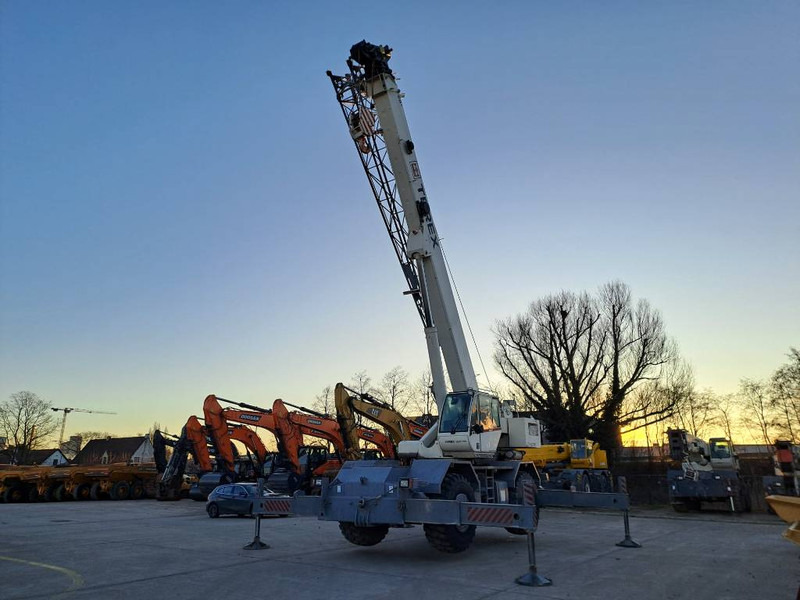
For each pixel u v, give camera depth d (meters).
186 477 33.75
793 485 13.11
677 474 20.95
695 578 8.46
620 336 35.00
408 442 13.45
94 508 25.94
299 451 29.11
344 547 12.00
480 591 7.65
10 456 81.62
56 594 7.62
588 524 17.00
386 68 15.59
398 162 15.23
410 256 14.98
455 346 14.66
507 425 14.92
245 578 8.64
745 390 46.97
